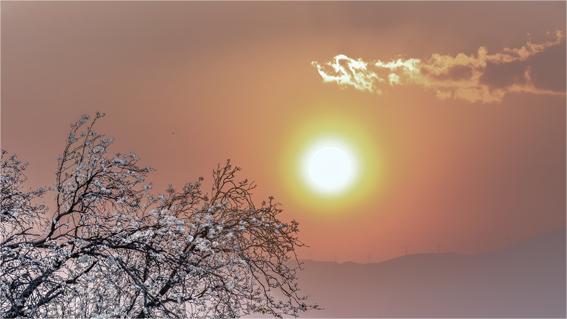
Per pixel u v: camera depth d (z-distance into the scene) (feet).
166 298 120.47
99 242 114.62
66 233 115.65
